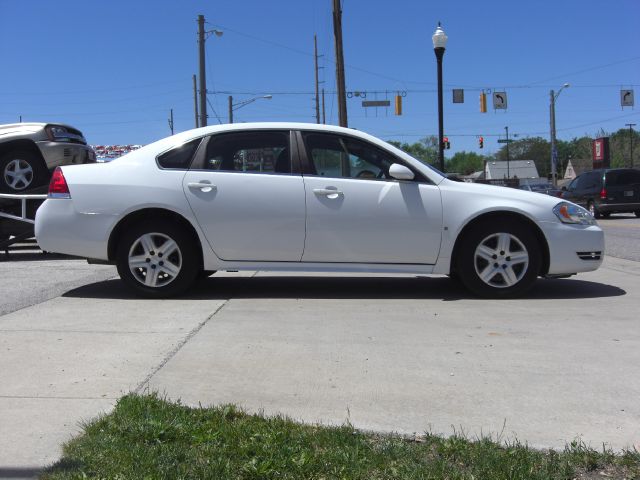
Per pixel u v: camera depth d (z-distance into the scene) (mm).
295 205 6031
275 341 4570
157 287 6121
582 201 23297
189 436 2908
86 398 3428
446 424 3145
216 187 6023
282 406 3357
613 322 5160
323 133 6246
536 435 3018
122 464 2654
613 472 2660
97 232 6055
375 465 2672
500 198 6094
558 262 6141
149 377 3779
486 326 5043
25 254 10312
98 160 10930
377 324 5102
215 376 3816
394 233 6062
